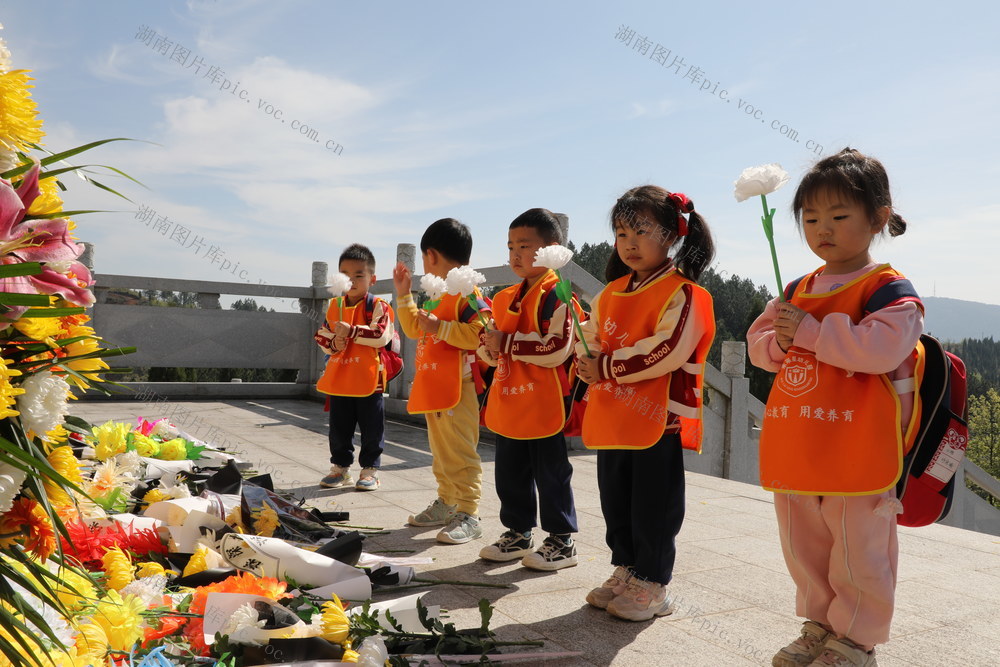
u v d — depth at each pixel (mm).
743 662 2184
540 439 3105
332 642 1920
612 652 2232
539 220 3240
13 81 1138
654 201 2611
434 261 3812
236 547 2375
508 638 2305
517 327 3201
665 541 2539
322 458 5707
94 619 1707
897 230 2143
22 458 1021
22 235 1104
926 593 2881
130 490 2842
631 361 2557
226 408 8992
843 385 2012
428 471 5289
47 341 1204
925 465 2000
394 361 4754
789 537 2148
